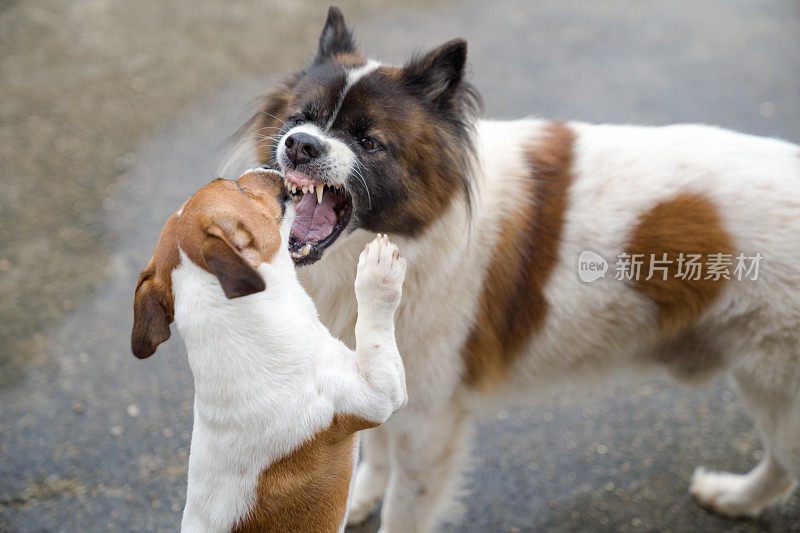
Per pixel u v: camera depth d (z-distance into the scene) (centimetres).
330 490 246
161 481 389
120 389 439
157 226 551
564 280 321
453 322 317
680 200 311
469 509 387
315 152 276
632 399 454
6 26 773
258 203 247
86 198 572
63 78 707
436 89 304
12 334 462
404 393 251
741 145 324
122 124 655
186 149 631
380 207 296
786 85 736
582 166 324
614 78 752
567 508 388
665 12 884
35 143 621
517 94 721
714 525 380
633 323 329
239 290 211
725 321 318
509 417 441
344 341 326
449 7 880
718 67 770
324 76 304
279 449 236
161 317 239
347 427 244
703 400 454
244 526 238
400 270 242
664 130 335
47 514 368
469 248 312
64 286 498
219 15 830
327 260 307
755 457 417
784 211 305
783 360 310
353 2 873
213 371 231
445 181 303
